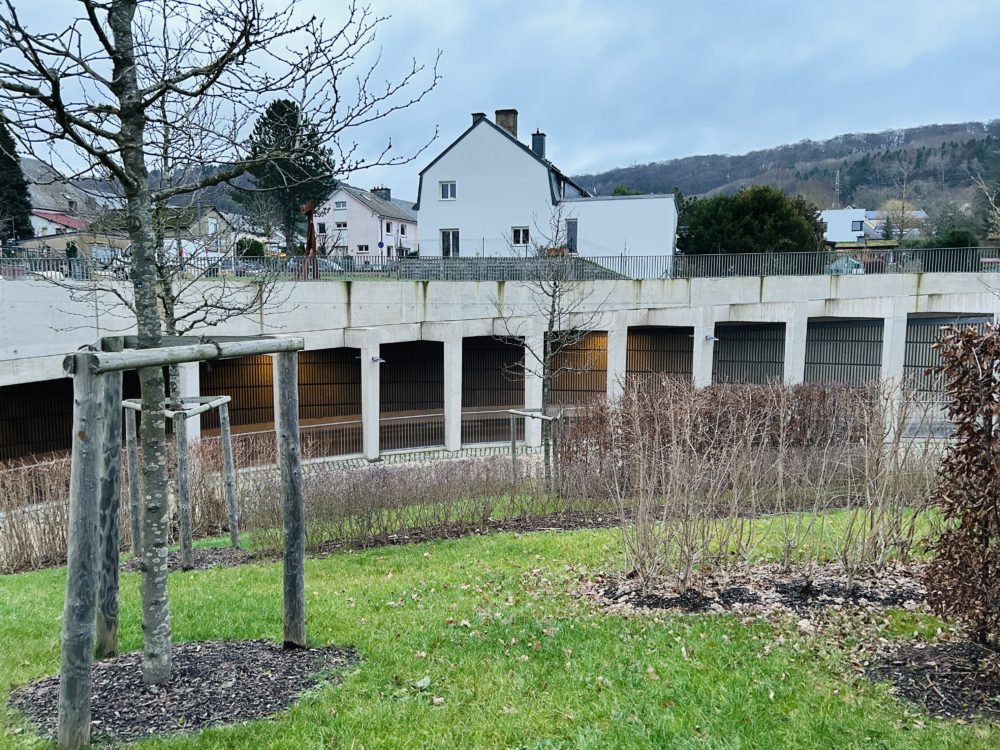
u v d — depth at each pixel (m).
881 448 7.25
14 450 20.02
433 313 22.50
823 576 6.61
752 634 5.35
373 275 24.59
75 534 3.55
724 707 4.21
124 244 11.80
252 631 5.68
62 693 3.61
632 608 6.10
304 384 26.22
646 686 4.52
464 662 4.95
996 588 4.44
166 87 4.45
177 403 8.70
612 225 34.38
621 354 24.39
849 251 28.27
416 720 4.09
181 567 8.77
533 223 34.94
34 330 15.90
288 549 5.08
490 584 7.21
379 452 21.33
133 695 4.21
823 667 4.75
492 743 3.86
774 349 28.89
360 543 9.74
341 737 3.87
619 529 9.57
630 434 10.98
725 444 8.98
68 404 21.31
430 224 36.09
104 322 17.09
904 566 6.89
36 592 7.58
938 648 4.84
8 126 4.05
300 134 4.96
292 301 20.20
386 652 5.12
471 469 11.95
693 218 39.31
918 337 28.44
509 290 23.19
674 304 25.42
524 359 22.09
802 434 12.63
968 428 4.57
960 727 3.88
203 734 3.80
